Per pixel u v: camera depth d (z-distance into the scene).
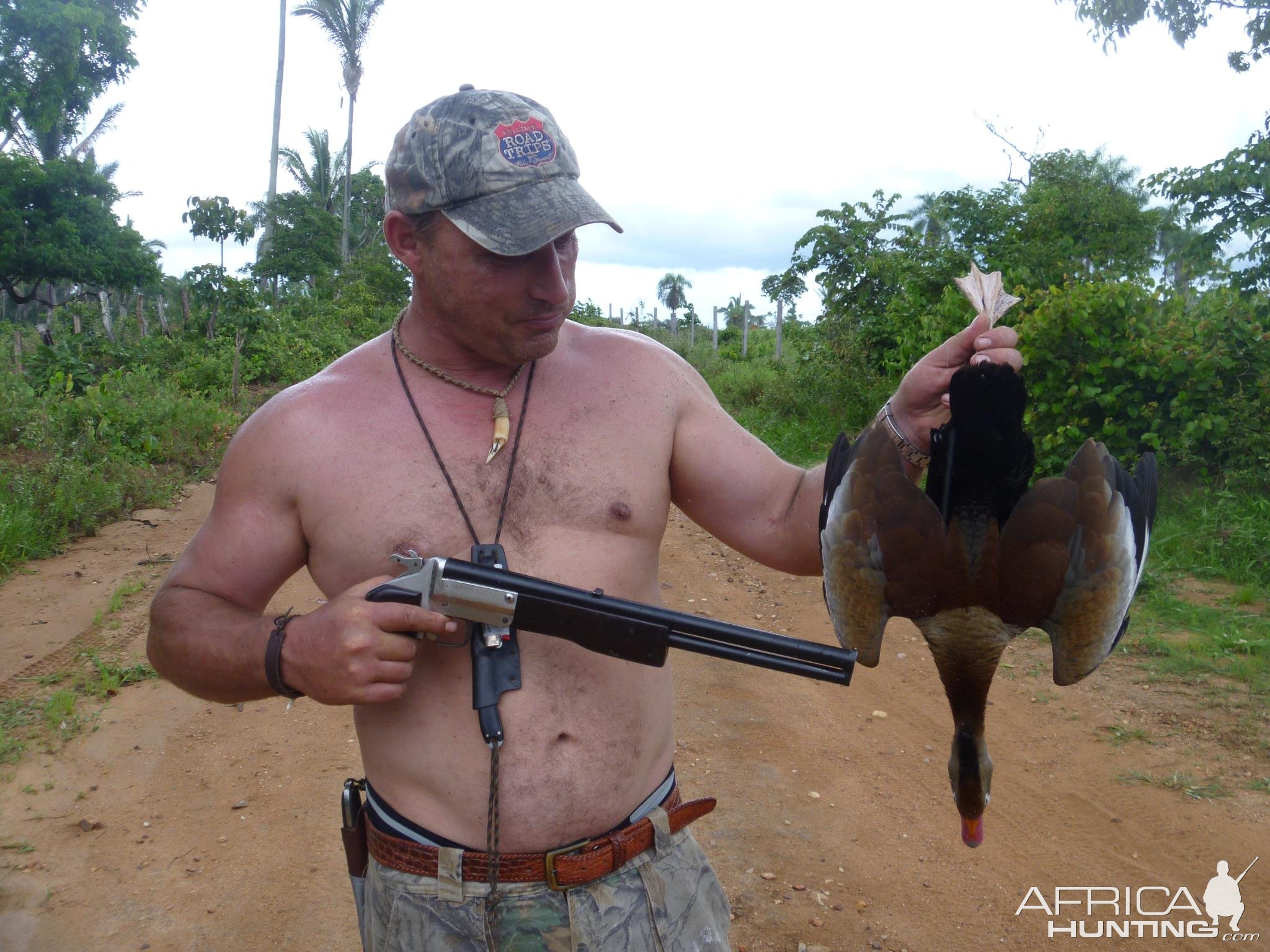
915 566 2.05
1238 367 8.59
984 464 2.06
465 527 1.92
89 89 30.72
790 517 2.18
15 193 26.14
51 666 5.94
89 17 29.80
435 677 1.90
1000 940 3.54
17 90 29.31
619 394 2.07
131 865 4.06
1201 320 8.89
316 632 1.71
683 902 1.99
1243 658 5.77
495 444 1.95
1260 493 8.06
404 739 1.92
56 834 4.27
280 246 37.28
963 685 2.15
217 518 1.98
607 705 1.94
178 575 1.97
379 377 2.02
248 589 1.96
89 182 27.66
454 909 1.87
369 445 1.94
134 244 28.09
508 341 1.85
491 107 1.78
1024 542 2.02
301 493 1.94
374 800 1.99
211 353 19.88
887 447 2.10
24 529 8.24
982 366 2.02
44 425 11.70
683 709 5.41
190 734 5.17
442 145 1.77
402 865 1.92
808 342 17.03
